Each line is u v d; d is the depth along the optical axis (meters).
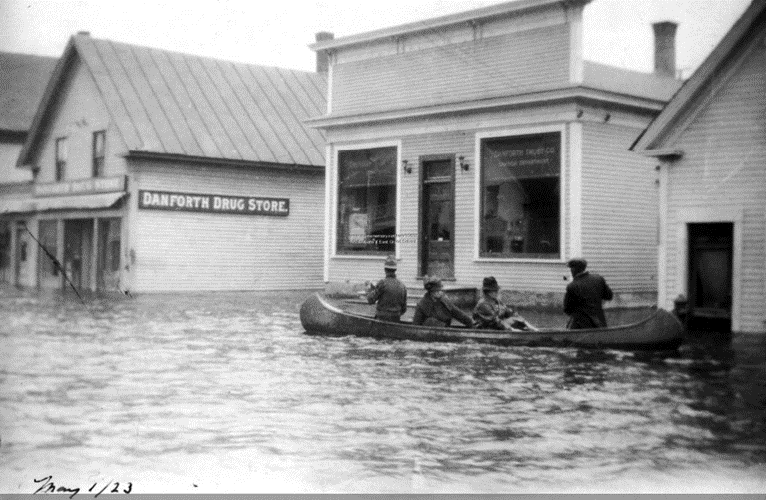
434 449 8.23
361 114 26.19
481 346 14.48
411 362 13.30
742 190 17.06
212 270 31.25
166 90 31.89
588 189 21.73
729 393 10.91
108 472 7.44
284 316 21.08
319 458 7.94
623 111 22.47
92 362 13.38
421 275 25.00
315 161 32.75
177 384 11.62
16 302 24.80
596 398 10.59
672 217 17.94
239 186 31.84
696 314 17.83
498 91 23.38
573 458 7.97
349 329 16.16
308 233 33.50
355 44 26.77
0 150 33.22
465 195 23.91
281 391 11.04
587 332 14.01
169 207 30.31
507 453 8.12
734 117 17.14
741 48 16.84
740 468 7.67
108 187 30.20
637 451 8.20
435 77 24.94
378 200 26.36
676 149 17.80
